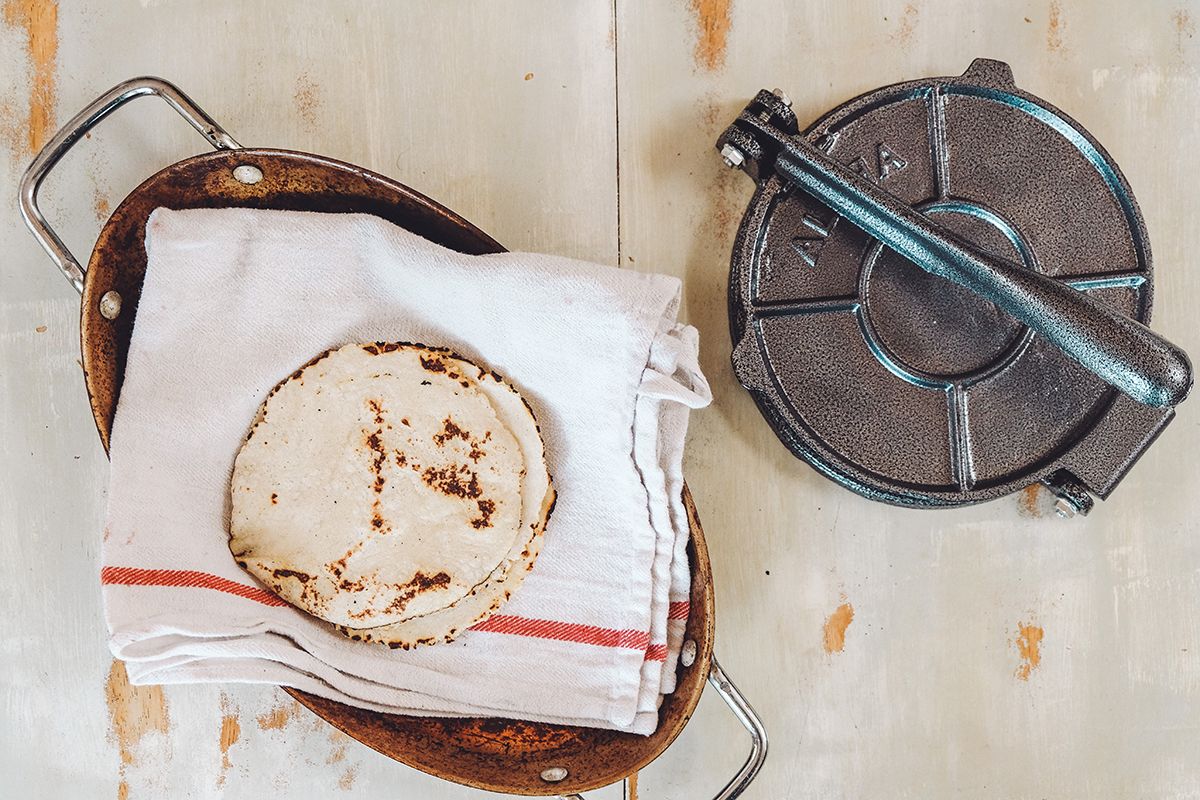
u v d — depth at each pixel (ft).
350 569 2.53
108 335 2.51
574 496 2.60
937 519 2.91
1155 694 2.93
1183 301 2.96
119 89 2.54
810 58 2.92
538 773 2.52
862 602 2.90
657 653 2.55
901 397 2.75
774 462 2.89
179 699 2.83
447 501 2.55
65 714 2.82
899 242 2.63
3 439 2.82
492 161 2.88
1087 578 2.93
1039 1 2.95
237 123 2.86
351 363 2.58
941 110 2.77
